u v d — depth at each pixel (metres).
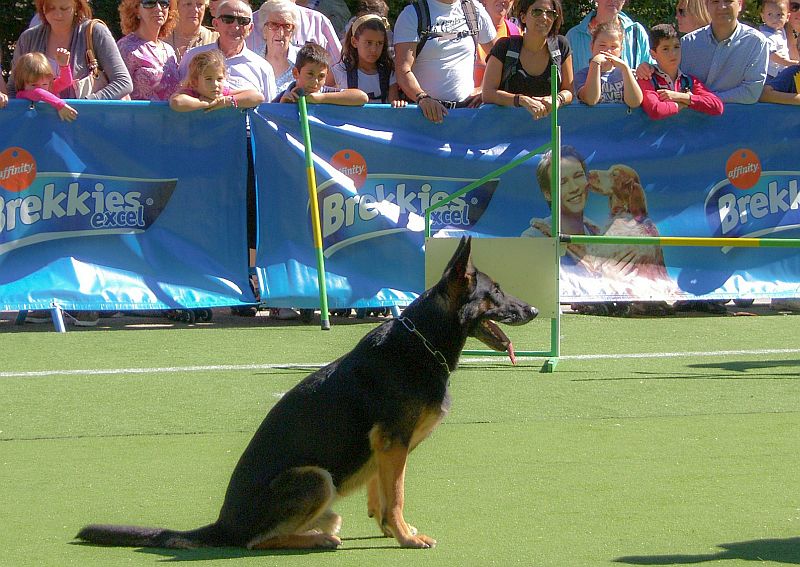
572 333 13.62
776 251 15.35
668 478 7.48
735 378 10.86
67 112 13.65
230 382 10.59
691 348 12.57
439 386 6.41
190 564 5.89
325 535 6.24
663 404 9.74
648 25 23.81
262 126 14.12
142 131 13.95
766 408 9.58
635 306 15.36
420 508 6.88
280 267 14.05
